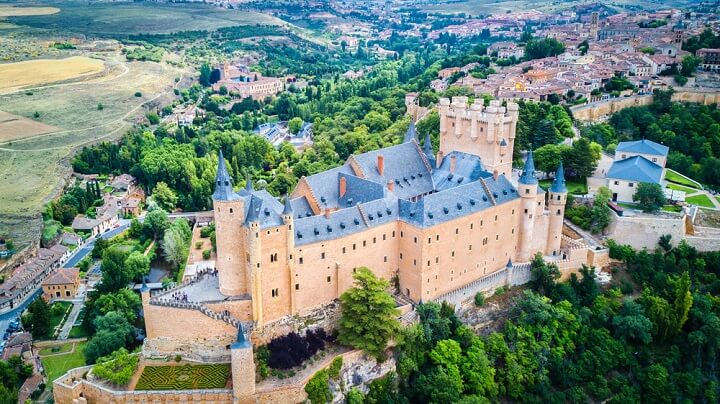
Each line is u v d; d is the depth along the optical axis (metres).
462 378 165.88
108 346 172.38
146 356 156.12
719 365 184.50
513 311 184.50
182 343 154.75
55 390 151.62
